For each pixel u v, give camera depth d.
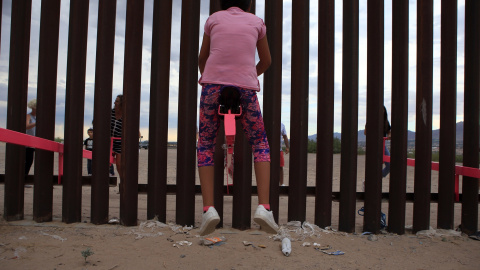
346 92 3.38
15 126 3.40
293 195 3.41
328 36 3.34
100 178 3.36
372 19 3.35
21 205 3.47
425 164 3.38
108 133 3.38
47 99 3.38
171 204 5.04
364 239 3.19
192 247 2.82
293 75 3.40
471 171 3.37
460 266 2.64
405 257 2.78
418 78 3.41
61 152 3.45
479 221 3.95
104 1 3.30
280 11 3.36
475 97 3.43
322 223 3.40
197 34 3.37
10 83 3.41
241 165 3.34
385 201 3.64
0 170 9.73
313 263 2.58
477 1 3.41
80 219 3.44
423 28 3.37
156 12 3.35
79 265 2.41
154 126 3.40
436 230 3.45
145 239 2.98
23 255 2.56
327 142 3.37
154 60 3.37
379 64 3.32
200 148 2.66
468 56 3.48
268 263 2.56
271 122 3.37
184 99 3.36
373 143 3.35
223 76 2.56
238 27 2.61
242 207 3.34
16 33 3.40
